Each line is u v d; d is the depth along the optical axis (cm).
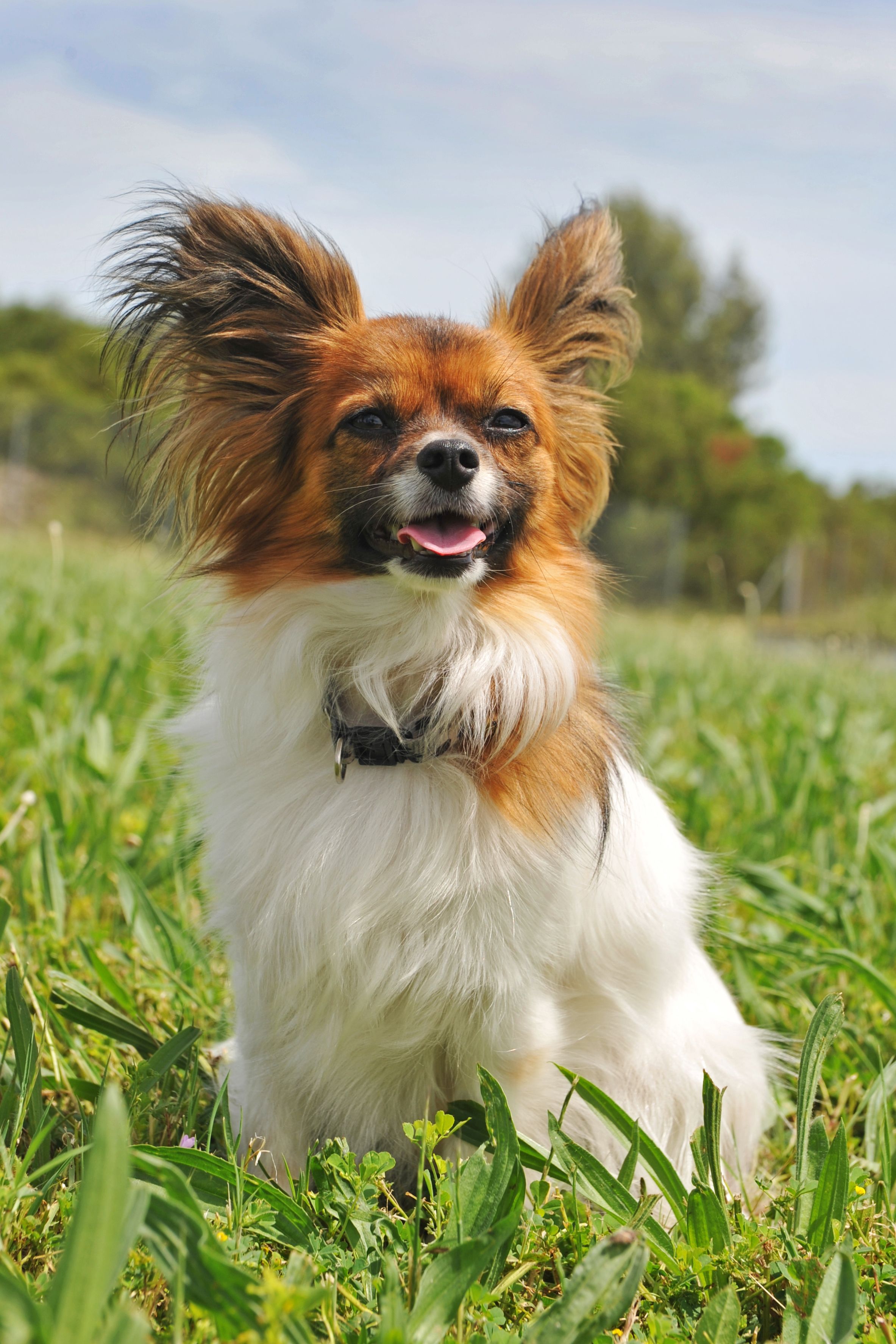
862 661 245
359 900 65
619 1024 69
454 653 69
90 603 177
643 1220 60
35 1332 49
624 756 73
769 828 93
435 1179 66
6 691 112
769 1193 66
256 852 66
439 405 70
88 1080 66
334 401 70
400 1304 53
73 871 84
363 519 68
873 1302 58
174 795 92
